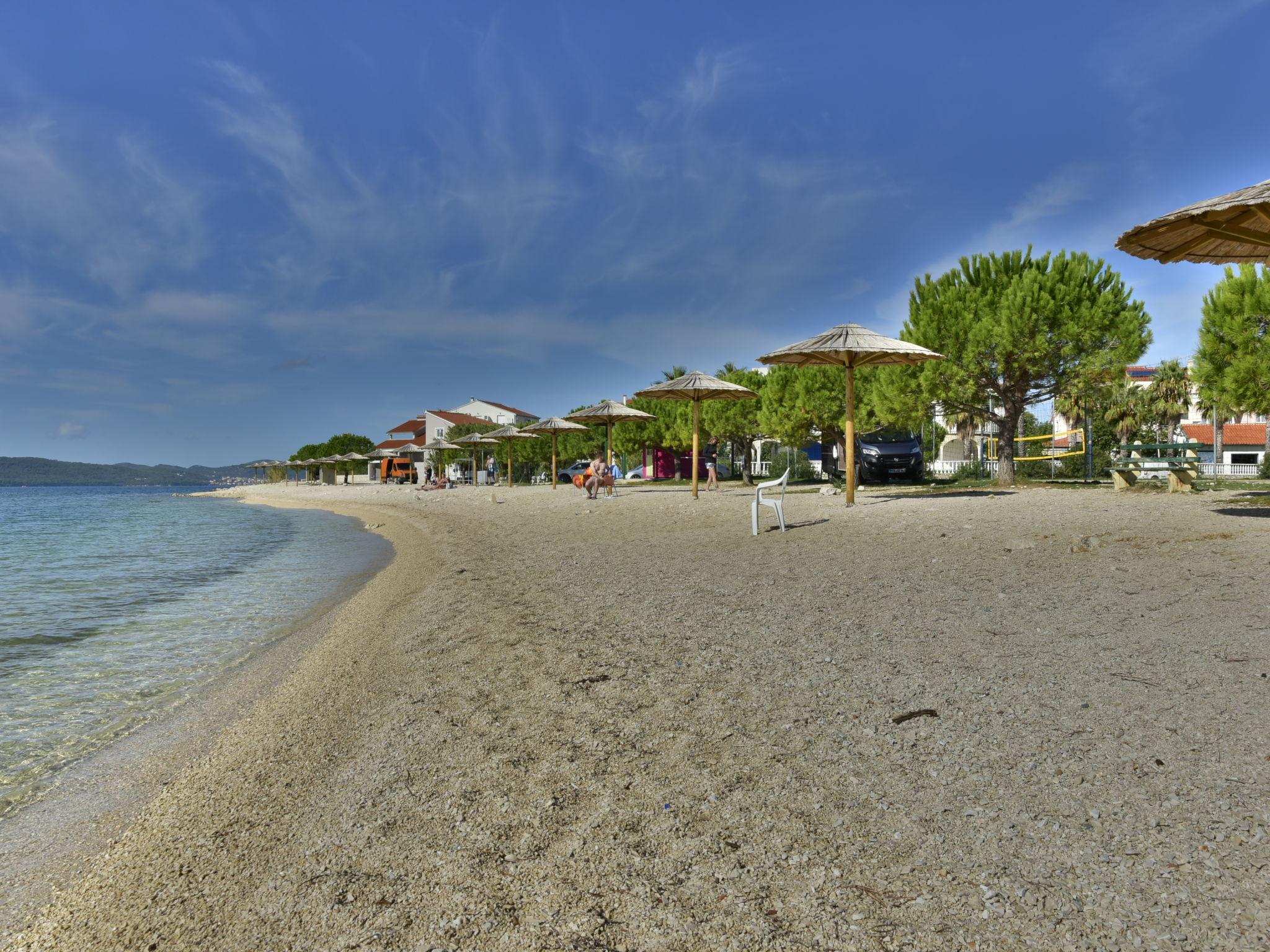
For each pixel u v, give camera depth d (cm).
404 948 207
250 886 255
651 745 338
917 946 189
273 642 750
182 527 2888
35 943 239
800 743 325
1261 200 665
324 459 8844
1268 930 183
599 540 1264
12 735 484
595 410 2672
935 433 3366
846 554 901
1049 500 1454
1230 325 1252
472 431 6788
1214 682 362
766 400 2817
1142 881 208
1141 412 4494
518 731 374
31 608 995
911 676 406
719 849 244
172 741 456
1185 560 712
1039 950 184
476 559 1179
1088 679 380
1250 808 241
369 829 282
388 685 498
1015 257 1986
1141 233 814
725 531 1262
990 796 263
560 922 213
